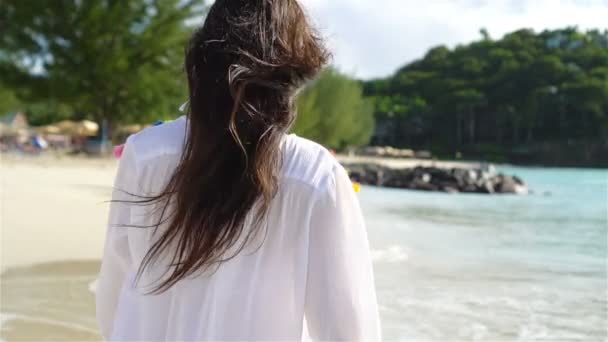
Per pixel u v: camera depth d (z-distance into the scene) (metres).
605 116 85.88
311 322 1.13
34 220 8.02
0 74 30.25
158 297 1.12
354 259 1.11
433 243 7.77
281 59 1.03
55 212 8.92
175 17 31.02
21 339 3.48
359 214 1.13
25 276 5.04
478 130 100.69
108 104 32.16
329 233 1.09
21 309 4.09
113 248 1.20
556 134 91.25
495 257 6.80
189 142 1.06
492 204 15.61
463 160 86.69
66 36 30.05
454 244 7.75
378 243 7.57
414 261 6.34
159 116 32.59
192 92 1.07
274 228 1.08
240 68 1.02
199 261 1.04
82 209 9.41
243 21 1.05
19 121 61.47
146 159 1.13
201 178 1.03
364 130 66.38
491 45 111.38
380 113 106.00
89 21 29.62
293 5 1.08
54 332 3.63
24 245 6.29
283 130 1.05
